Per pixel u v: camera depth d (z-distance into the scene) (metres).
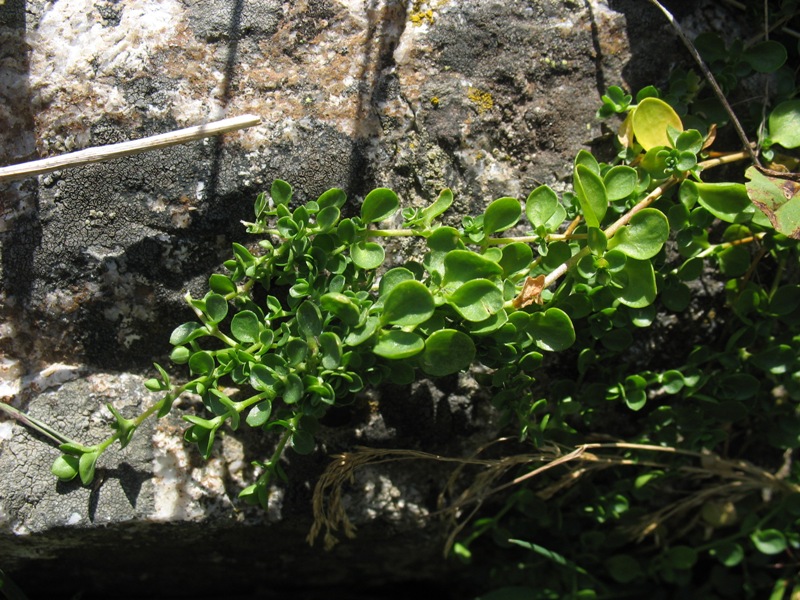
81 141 0.24
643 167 0.25
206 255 0.25
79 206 0.24
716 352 0.27
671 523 0.30
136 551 0.27
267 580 0.30
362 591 0.32
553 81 0.26
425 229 0.24
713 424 0.28
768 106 0.26
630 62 0.26
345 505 0.26
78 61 0.25
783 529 0.29
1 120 0.25
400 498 0.27
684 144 0.24
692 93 0.26
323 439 0.26
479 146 0.25
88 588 0.30
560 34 0.26
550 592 0.29
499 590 0.29
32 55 0.25
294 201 0.25
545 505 0.28
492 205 0.23
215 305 0.23
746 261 0.26
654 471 0.28
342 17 0.25
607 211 0.25
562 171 0.26
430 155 0.25
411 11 0.25
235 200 0.24
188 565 0.29
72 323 0.25
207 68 0.25
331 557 0.29
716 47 0.26
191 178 0.24
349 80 0.25
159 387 0.23
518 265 0.24
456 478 0.27
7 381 0.25
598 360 0.26
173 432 0.25
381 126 0.25
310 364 0.23
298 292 0.23
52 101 0.24
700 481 0.29
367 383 0.26
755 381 0.26
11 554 0.26
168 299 0.25
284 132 0.25
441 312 0.23
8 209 0.25
